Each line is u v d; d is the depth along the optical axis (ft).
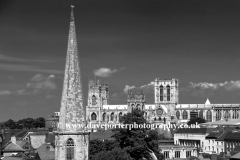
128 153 549.95
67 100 348.18
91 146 563.07
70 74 352.08
